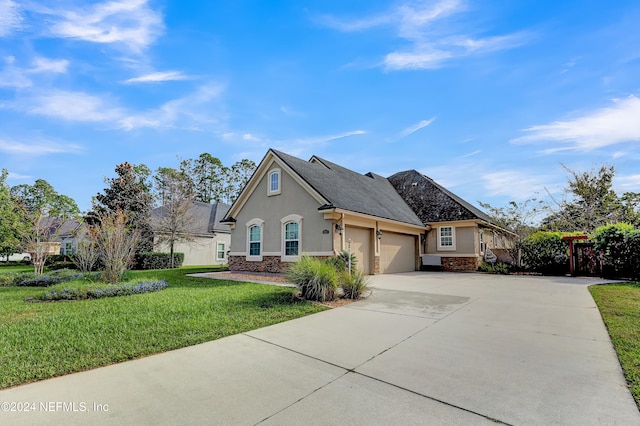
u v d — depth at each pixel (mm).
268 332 5801
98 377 3879
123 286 10117
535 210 17969
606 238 14578
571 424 2895
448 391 3521
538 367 4180
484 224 20500
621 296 9047
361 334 5684
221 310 7379
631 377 3799
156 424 2873
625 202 26250
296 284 9180
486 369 4125
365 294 9742
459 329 6008
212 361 4402
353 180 19734
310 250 14367
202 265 28688
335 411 3107
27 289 11414
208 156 49031
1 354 4543
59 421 2914
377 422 2916
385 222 16906
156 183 26172
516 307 7961
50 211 19531
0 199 18172
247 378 3855
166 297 9039
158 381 3768
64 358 4430
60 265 20859
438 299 9078
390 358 4523
